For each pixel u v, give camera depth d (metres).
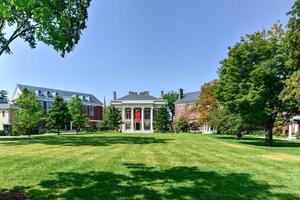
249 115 29.00
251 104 27.58
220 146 23.80
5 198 7.76
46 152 17.78
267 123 29.73
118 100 90.62
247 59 29.80
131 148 20.75
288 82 23.55
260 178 10.11
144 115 89.94
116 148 20.72
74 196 7.94
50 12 7.53
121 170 11.41
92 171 11.18
